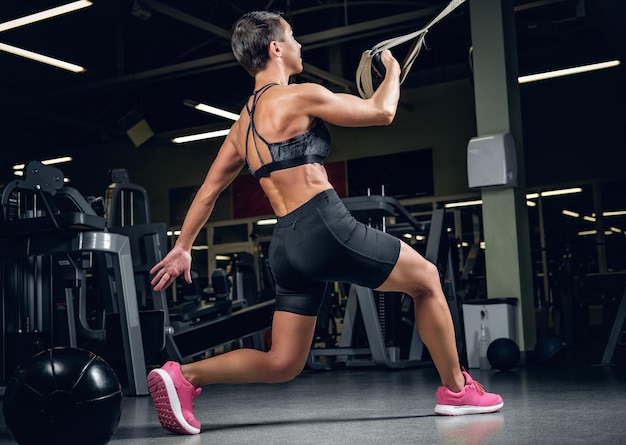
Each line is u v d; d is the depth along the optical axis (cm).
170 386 223
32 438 176
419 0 1035
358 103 218
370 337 574
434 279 235
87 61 1166
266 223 1386
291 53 235
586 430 207
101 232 416
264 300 823
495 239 614
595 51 1140
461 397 252
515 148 618
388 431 218
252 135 225
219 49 1238
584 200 1202
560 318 946
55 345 475
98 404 179
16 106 1178
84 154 1550
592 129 1163
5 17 897
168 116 1449
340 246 213
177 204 1445
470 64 648
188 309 590
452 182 1226
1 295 464
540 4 848
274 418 271
